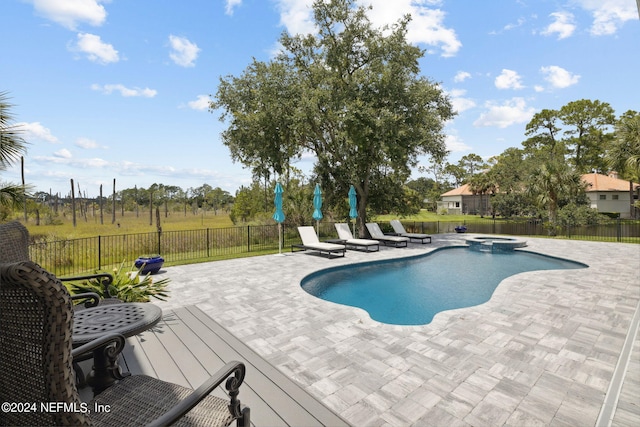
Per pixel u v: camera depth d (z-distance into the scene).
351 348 4.12
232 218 28.11
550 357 3.85
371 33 16.58
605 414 2.76
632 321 5.09
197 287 7.40
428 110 17.30
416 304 7.23
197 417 1.73
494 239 16.34
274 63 15.56
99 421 1.65
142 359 3.53
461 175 63.22
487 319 5.20
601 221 22.27
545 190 20.89
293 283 7.80
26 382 1.06
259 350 4.06
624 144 15.85
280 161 16.16
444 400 2.97
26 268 0.90
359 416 2.72
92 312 2.90
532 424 2.64
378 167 18.69
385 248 14.27
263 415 2.59
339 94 15.55
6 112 7.15
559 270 9.07
